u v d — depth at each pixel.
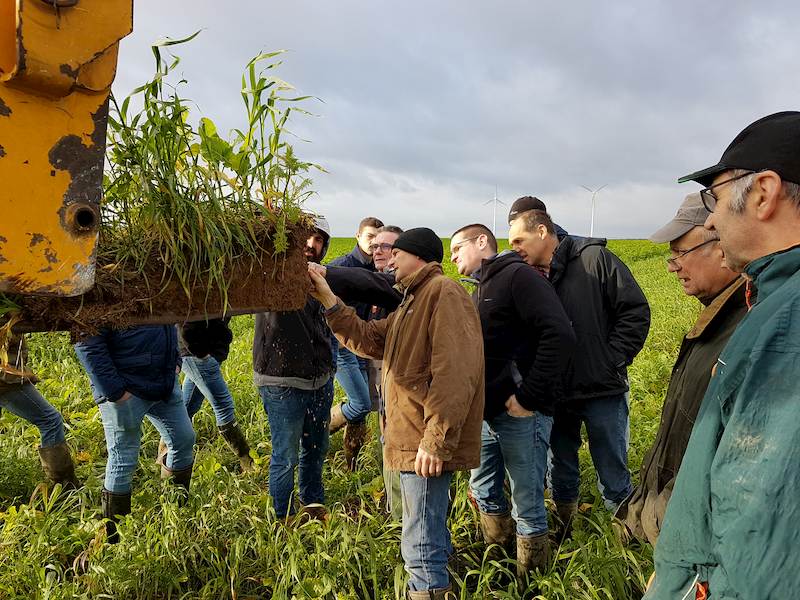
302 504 3.67
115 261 1.56
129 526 3.04
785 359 0.94
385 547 3.02
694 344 1.95
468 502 3.60
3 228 1.11
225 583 2.86
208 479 3.72
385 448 2.65
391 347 2.67
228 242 1.75
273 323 3.29
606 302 3.40
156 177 1.64
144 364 3.16
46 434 3.61
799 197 1.12
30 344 7.14
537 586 2.83
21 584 2.68
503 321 3.03
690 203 2.18
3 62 1.07
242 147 1.98
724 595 0.96
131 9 1.20
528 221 3.51
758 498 0.91
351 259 5.27
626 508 2.59
